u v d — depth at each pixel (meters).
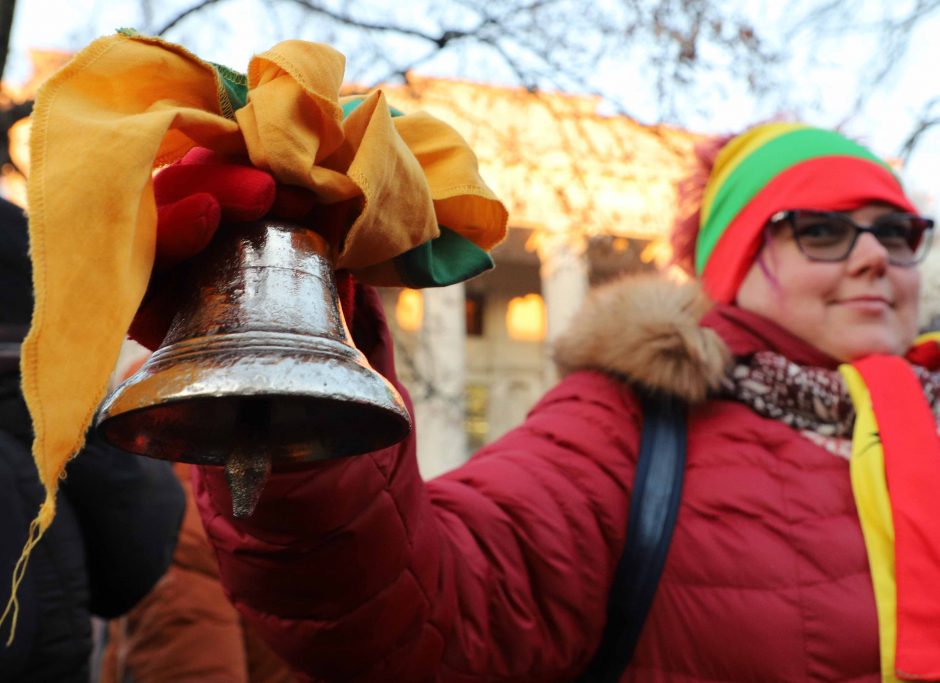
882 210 2.05
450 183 1.12
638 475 1.77
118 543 1.76
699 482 1.78
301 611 1.26
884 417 1.82
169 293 0.98
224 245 0.93
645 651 1.70
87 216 0.78
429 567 1.36
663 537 1.71
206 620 2.75
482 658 1.53
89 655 1.59
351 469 1.19
